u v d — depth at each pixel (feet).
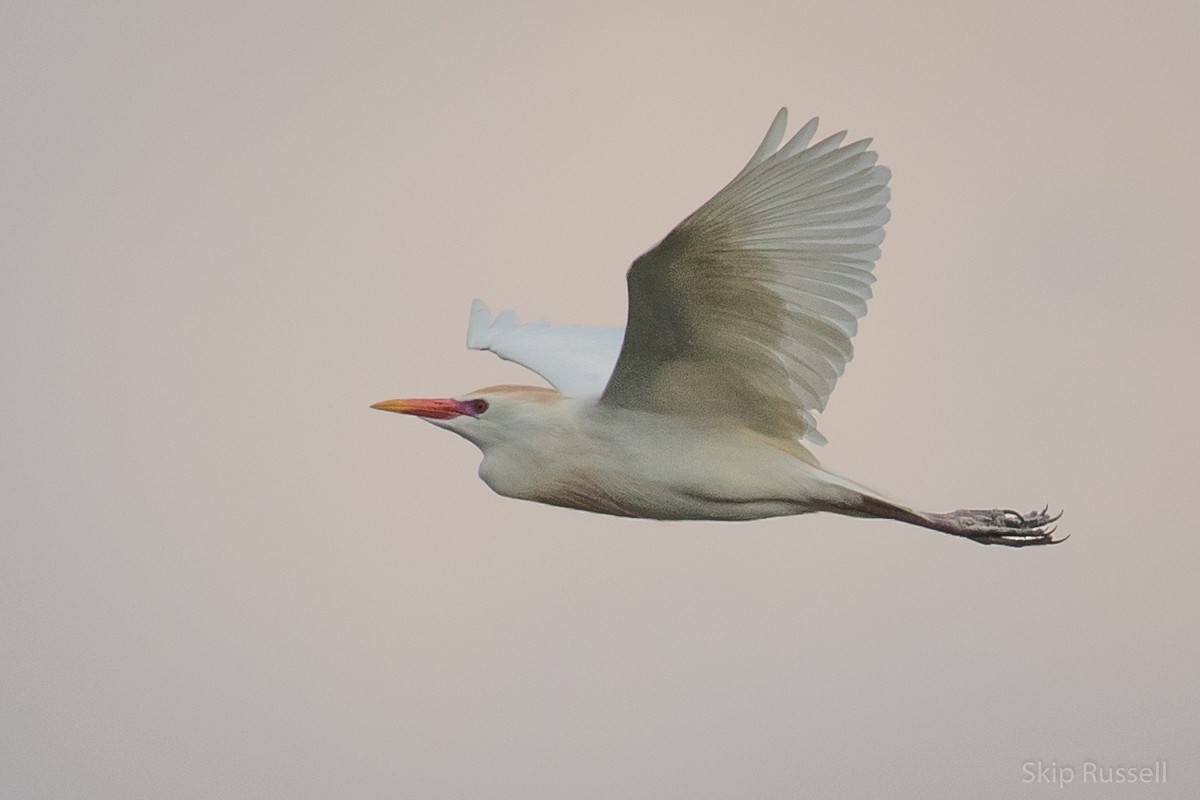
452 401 36.81
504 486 36.70
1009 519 35.76
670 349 33.55
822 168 30.19
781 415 34.60
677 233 30.71
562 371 41.37
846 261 31.53
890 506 35.35
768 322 32.71
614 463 35.58
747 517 35.81
